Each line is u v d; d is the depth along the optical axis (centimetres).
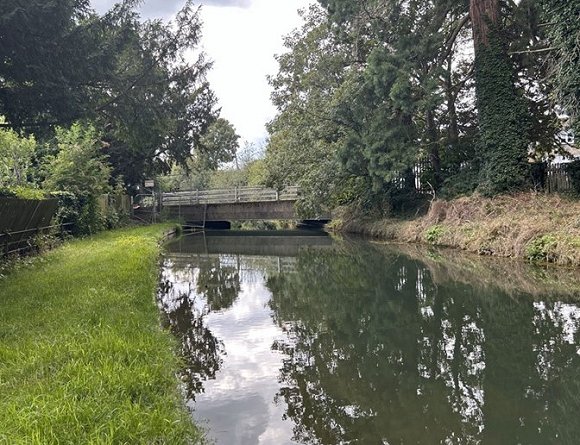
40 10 893
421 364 625
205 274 1454
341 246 2144
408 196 2364
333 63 2353
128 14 1084
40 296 809
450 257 1498
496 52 1750
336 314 904
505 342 696
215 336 764
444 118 2302
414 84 2045
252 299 1069
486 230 1486
